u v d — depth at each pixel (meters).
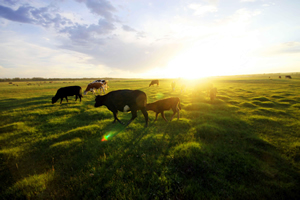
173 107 7.41
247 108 9.91
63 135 5.61
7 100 15.01
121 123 6.91
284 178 3.23
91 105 11.36
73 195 2.92
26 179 3.34
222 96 14.62
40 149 4.75
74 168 3.78
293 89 20.19
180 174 3.38
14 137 5.66
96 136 5.60
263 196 2.77
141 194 2.87
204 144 4.66
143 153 4.27
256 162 3.72
